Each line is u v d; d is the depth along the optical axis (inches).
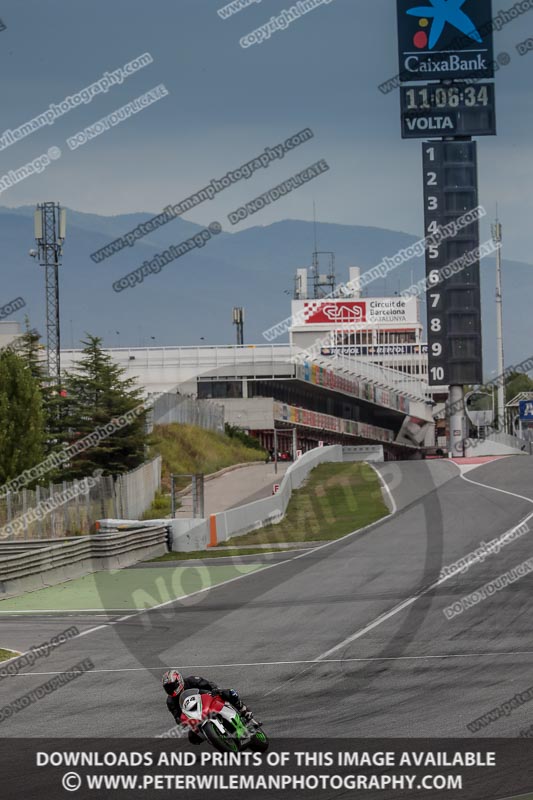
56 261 2800.2
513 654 759.1
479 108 3678.6
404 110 3678.6
